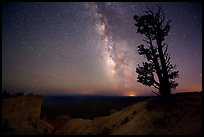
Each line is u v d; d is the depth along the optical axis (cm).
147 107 1677
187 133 1064
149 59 1636
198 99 1459
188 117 1230
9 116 1742
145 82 1647
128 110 1989
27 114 1980
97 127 2031
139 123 1462
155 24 1655
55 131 1953
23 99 2044
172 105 1470
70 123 2516
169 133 1145
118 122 1839
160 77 1600
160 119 1347
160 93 1616
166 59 1608
